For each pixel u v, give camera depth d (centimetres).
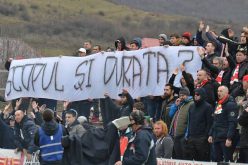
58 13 9212
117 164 2039
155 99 2780
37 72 3106
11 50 4322
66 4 9744
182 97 2459
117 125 2134
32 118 2942
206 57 2680
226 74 2495
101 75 2925
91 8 9625
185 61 2725
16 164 2756
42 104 3167
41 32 7512
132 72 2844
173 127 2486
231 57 2478
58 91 3042
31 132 2680
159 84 2770
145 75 2808
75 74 3005
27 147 2702
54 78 3059
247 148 2194
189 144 2383
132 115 2019
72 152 2180
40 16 8769
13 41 4369
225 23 7575
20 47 4359
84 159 2166
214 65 2545
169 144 2373
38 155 2662
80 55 3056
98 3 9844
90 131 2175
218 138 2291
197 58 2706
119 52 2894
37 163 2670
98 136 2161
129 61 2859
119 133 2192
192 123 2373
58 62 3059
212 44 2659
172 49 2756
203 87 2467
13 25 7800
